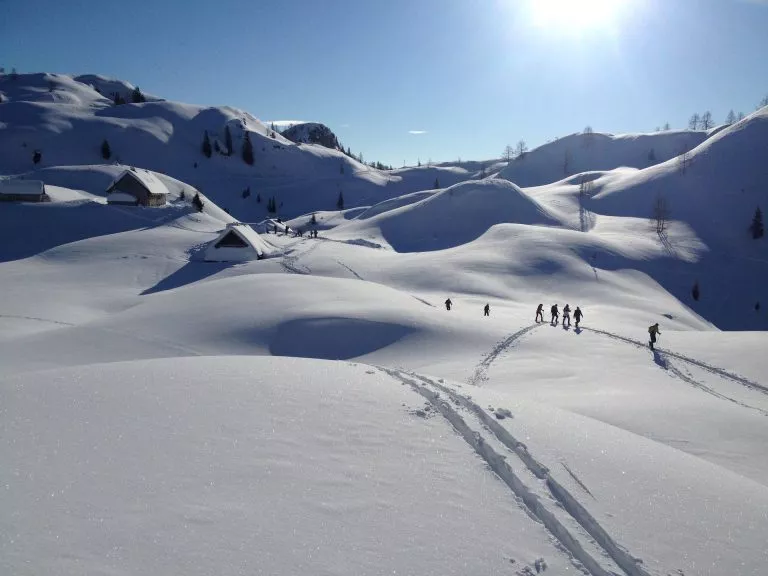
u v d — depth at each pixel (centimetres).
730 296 7419
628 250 8094
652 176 12538
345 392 937
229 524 503
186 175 16625
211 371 1043
